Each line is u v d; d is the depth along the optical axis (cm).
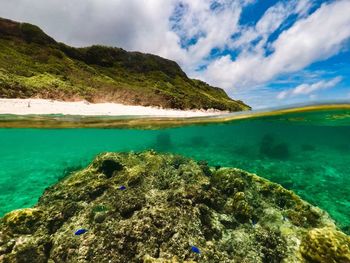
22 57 3684
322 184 1086
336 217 767
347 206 851
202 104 4659
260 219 594
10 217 510
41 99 2645
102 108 2884
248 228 544
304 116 2119
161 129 2739
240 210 582
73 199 620
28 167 1594
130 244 436
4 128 2122
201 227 491
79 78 3881
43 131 2341
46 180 1215
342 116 2095
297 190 1000
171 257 413
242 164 1425
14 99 2397
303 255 481
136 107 3284
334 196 941
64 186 687
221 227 518
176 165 779
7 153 2817
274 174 1213
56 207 570
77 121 2084
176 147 2397
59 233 497
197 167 728
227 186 675
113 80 4516
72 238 467
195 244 442
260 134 3738
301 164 1486
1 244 452
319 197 929
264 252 479
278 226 570
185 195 552
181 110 3878
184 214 500
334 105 1717
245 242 491
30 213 525
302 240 507
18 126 2059
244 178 724
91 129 2417
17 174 1368
